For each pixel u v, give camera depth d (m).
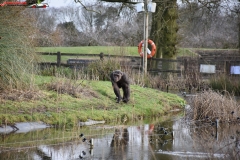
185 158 11.72
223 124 18.17
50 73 26.59
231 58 49.31
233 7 38.03
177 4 37.62
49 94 18.25
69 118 16.42
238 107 20.00
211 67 35.44
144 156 11.98
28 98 17.11
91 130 15.62
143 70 30.20
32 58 18.45
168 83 32.06
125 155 12.08
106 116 17.61
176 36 37.34
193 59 36.41
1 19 17.25
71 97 18.61
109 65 28.11
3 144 12.96
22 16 18.64
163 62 35.47
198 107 19.30
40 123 15.62
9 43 17.30
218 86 31.56
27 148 12.58
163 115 20.27
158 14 36.41
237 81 31.58
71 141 13.71
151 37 37.84
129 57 31.56
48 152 12.20
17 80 17.53
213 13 38.25
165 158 11.75
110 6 44.75
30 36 19.05
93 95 19.69
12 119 15.12
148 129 16.31
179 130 16.38
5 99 16.47
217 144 13.61
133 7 37.09
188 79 32.84
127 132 15.53
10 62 17.22
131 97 20.98
